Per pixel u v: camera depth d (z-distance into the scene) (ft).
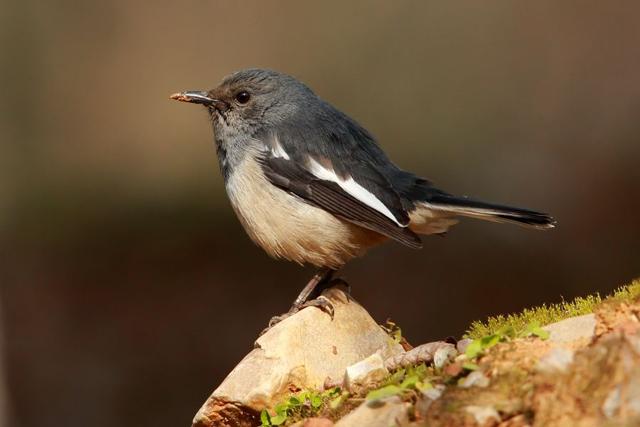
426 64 79.15
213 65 87.10
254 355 21.13
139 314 53.42
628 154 61.52
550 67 74.23
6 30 83.46
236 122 27.30
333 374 21.35
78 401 48.65
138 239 59.82
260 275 54.49
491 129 68.90
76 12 86.79
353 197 25.72
